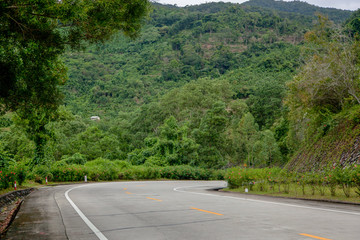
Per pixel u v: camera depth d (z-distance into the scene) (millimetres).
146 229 6805
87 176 38906
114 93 195500
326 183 16359
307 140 29453
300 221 7445
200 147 57344
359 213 8727
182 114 86875
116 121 109062
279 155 61500
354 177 12852
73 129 82250
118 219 8320
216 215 8672
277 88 99812
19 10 8609
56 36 10141
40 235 6301
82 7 8508
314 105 27734
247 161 72688
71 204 12312
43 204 12305
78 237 6090
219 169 58625
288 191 16484
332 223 7109
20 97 13117
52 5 8094
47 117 28234
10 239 5957
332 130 24781
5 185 18531
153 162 57250
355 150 19672
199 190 22312
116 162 48469
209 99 87188
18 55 12141
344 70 24578
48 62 13289
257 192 18375
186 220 7910
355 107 23703
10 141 48562
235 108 94062
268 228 6574
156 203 12320
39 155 32656
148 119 94062
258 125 94562
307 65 27250
